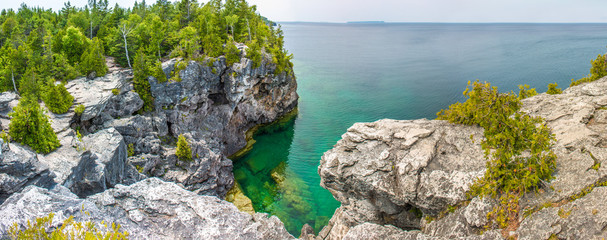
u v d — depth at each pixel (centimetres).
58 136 4575
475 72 15175
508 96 3070
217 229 2167
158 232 2097
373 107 10688
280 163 7269
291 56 9988
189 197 2412
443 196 2802
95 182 4006
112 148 4606
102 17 10881
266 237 2169
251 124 9006
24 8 11688
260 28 10169
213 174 5912
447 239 2372
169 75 6969
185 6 10906
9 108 4959
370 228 2625
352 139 3562
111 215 2148
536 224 2244
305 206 5669
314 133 8856
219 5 11181
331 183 3550
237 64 7756
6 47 7281
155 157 5547
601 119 3036
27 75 5591
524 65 16400
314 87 13012
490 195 2569
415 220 3294
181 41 7875
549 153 2591
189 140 6091
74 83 6169
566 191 2370
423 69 16450
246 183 6469
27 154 3216
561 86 12406
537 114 3444
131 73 6850
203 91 7488
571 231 2105
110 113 5962
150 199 2330
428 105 10769
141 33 8038
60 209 2069
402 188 3012
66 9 11200
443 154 3155
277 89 9250
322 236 4409
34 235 1742
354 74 15462
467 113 3391
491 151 2991
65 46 7269
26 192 2178
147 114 6656
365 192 3319
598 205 2156
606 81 3619
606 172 2400
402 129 3522
